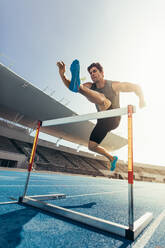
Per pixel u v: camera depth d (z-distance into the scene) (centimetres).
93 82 203
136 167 3997
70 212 151
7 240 97
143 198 405
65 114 2241
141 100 182
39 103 1944
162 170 4009
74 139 3086
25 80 1650
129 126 138
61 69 166
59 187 449
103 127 204
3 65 1457
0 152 1425
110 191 502
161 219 192
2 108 1894
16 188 319
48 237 108
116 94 192
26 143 2166
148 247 107
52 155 2298
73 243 103
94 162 3256
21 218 137
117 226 124
